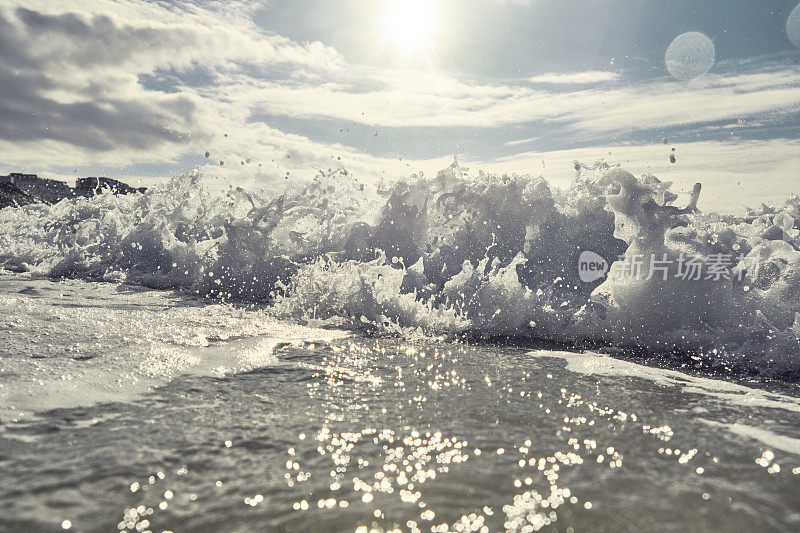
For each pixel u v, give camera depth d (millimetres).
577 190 4383
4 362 2232
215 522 1203
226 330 3066
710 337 3049
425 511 1268
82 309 3402
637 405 2096
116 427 1703
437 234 4535
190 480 1388
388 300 3545
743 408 2088
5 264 5461
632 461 1572
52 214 6488
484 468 1500
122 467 1444
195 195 5602
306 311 3646
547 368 2613
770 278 3396
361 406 1979
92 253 5496
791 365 2691
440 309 3535
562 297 3680
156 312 3461
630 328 3213
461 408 1993
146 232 5453
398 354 2775
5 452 1509
